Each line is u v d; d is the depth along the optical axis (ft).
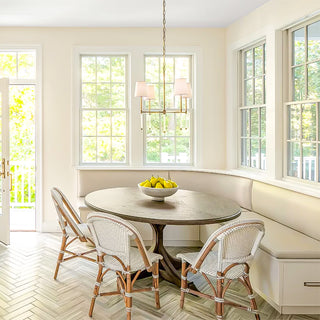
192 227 12.83
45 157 14.33
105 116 14.66
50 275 9.92
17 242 13.06
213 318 7.78
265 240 8.45
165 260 9.82
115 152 14.75
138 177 13.97
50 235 14.01
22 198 19.42
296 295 7.59
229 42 14.16
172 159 14.93
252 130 13.37
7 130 12.79
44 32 14.11
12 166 19.40
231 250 6.98
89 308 8.05
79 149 14.52
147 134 14.76
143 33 14.29
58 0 11.32
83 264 10.82
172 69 14.74
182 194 10.73
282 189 10.45
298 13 9.98
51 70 14.19
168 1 11.48
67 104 14.32
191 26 14.19
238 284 9.78
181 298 8.14
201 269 7.43
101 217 7.00
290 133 11.15
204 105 14.56
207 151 14.65
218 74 14.55
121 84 14.64
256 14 12.20
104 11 12.38
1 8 12.01
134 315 7.82
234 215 8.18
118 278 7.90
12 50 14.17
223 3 11.68
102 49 14.19
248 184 12.10
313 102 9.94
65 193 14.43
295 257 7.54
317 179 9.86
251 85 13.37
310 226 8.96
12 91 20.29
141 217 7.74
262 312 8.10
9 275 9.88
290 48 10.98
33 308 8.00
